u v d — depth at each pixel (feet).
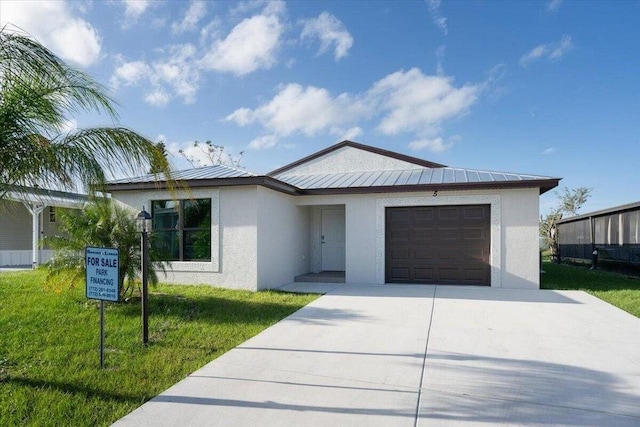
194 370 14.43
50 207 63.62
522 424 10.31
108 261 14.65
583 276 46.09
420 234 37.78
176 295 29.27
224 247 34.45
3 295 27.48
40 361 15.17
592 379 13.46
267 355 16.07
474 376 13.74
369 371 14.24
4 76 13.07
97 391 12.48
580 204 102.22
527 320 22.34
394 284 37.65
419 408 11.23
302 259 43.47
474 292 32.32
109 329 19.76
